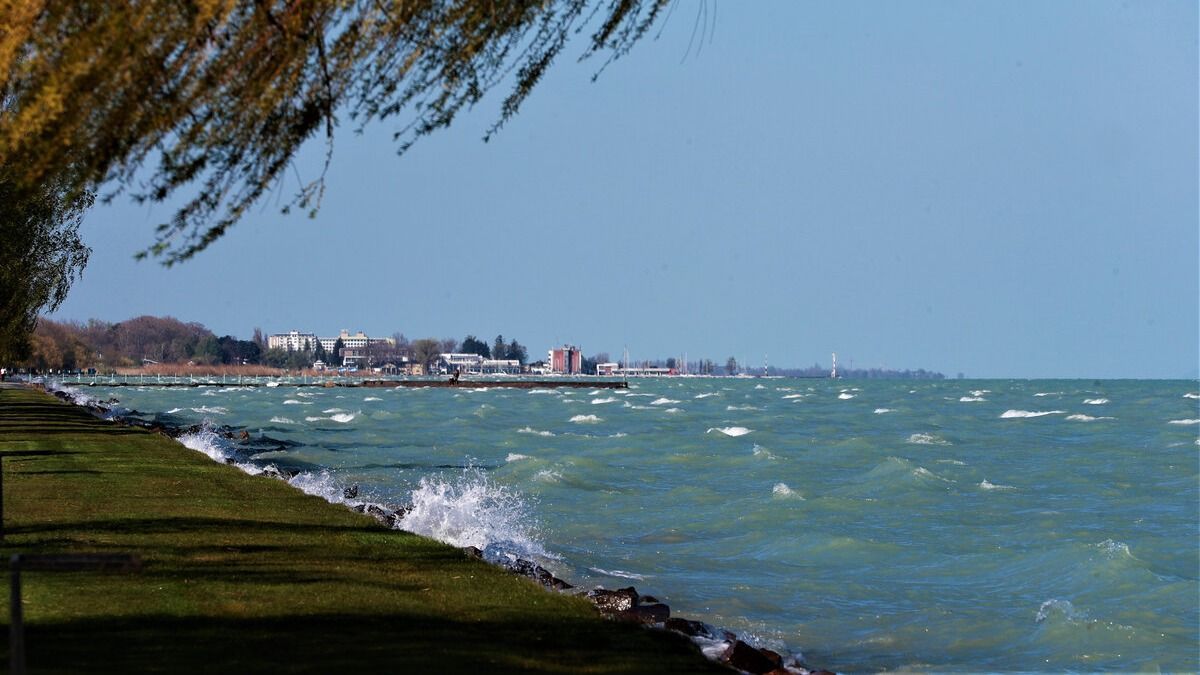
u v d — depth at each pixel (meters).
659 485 72.69
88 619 21.75
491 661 19.84
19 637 13.54
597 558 44.72
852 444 109.88
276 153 18.06
